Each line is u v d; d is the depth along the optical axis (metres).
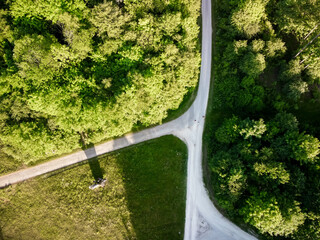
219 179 37.47
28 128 35.97
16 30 35.31
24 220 44.91
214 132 43.78
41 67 33.03
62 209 44.75
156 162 44.75
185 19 38.94
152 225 42.56
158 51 38.34
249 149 37.47
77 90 36.12
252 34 42.03
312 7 35.81
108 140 46.31
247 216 35.34
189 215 42.22
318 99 42.25
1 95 35.69
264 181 35.84
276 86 43.94
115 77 38.03
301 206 34.41
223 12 47.94
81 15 36.91
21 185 45.94
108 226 43.41
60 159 46.53
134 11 37.84
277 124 38.00
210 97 46.47
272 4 43.59
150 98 37.72
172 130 45.84
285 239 36.19
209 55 47.97
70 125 37.19
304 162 36.16
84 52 35.88
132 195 44.03
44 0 34.47
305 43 41.53
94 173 45.44
